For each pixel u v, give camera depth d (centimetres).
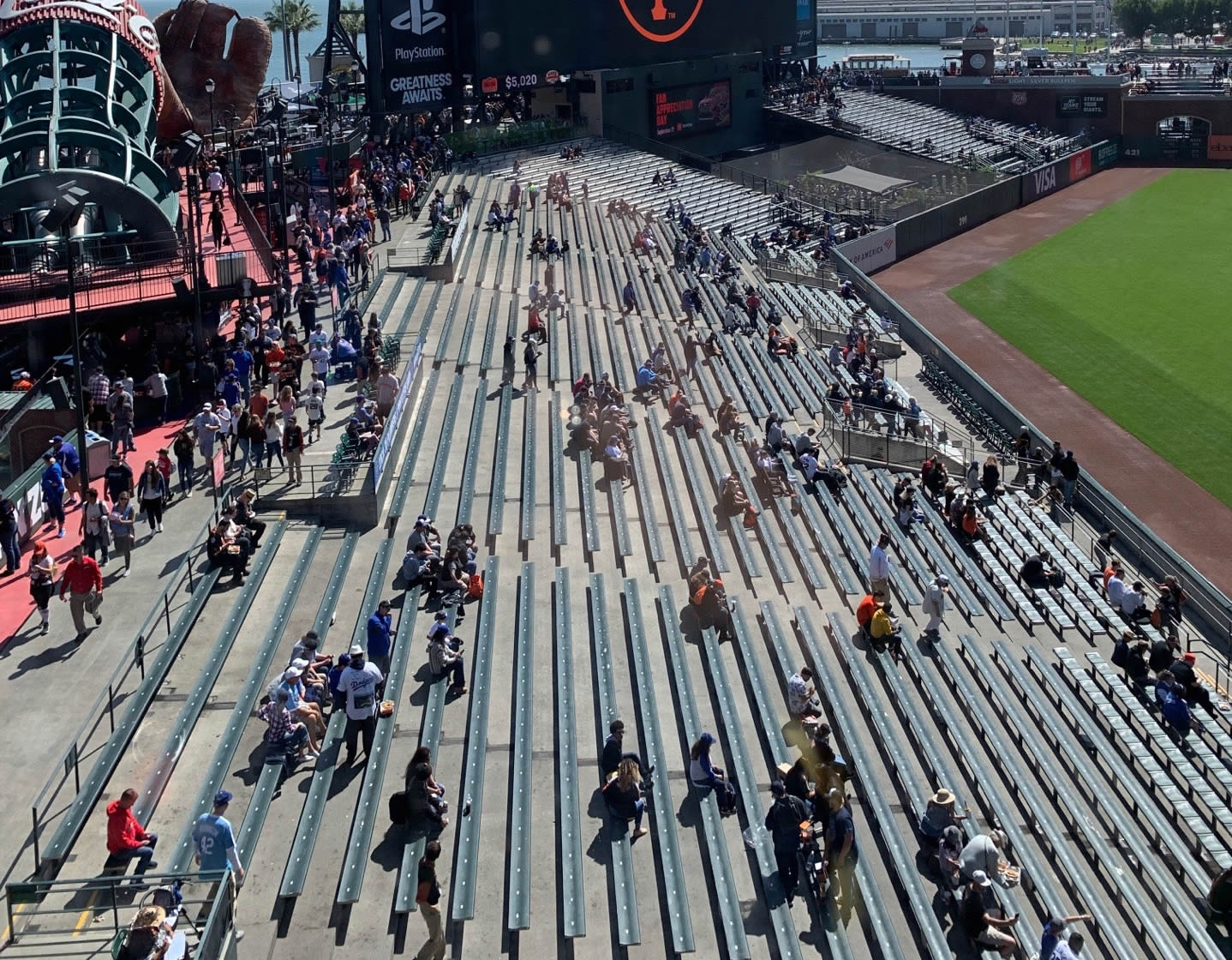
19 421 3061
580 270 5750
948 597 3067
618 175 7762
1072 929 2002
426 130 7406
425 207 6309
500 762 2203
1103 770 2442
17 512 2792
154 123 4962
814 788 2086
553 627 2688
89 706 2216
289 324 4075
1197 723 2625
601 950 1817
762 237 7619
